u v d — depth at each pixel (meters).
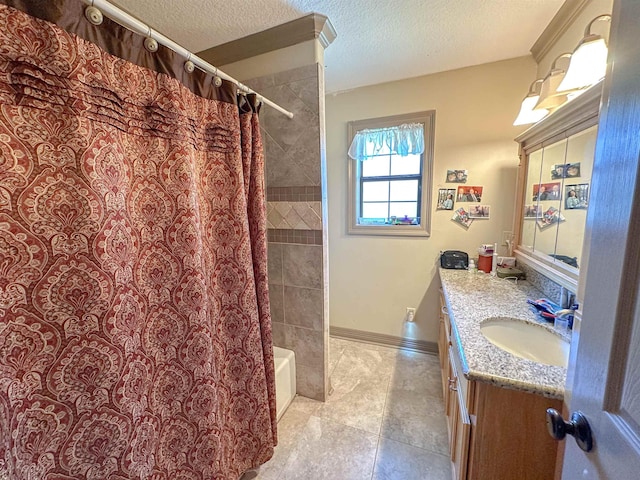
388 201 2.56
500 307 1.44
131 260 0.87
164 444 1.01
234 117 1.19
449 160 2.26
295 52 1.66
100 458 0.79
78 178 0.71
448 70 2.17
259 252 1.38
